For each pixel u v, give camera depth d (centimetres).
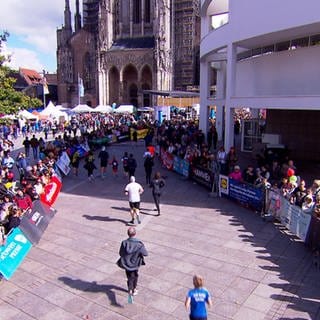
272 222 1411
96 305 862
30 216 1227
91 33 8331
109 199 1758
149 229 1346
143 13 7825
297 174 2148
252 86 2717
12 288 945
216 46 2542
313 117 2553
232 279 974
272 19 1975
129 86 8106
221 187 1766
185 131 3197
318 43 2142
